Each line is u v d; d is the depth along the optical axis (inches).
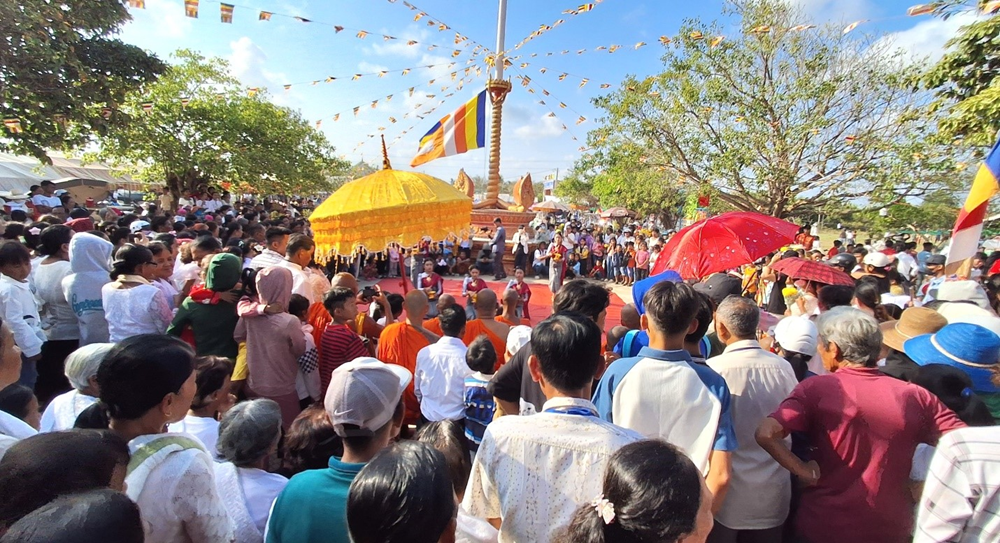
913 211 679.7
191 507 80.0
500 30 574.9
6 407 103.5
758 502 106.7
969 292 190.9
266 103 930.7
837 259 315.9
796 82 591.2
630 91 655.8
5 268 166.9
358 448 85.4
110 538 46.2
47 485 59.1
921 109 478.0
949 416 92.7
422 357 171.2
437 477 61.1
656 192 738.8
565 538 58.7
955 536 71.0
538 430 76.4
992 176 160.7
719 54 607.8
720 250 172.6
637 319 176.2
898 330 145.7
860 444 94.3
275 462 136.0
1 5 394.9
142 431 85.1
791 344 126.4
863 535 93.4
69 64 445.1
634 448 59.0
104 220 378.0
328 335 179.8
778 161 617.0
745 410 108.2
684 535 53.7
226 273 176.4
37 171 806.5
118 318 177.6
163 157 831.1
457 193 209.5
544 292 590.9
